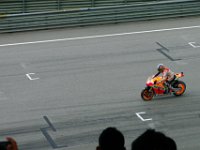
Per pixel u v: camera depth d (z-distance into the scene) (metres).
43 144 19.92
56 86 25.16
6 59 28.20
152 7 34.41
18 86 25.08
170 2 34.56
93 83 25.61
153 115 22.52
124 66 27.73
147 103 23.58
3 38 31.17
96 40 31.25
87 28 33.09
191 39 31.83
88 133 20.83
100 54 29.17
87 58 28.58
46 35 31.77
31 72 26.66
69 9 34.91
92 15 33.19
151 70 27.38
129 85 25.52
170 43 31.12
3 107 22.91
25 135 20.58
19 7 33.84
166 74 23.95
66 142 20.12
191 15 35.53
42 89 24.80
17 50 29.45
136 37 31.88
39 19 32.16
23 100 23.61
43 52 29.25
